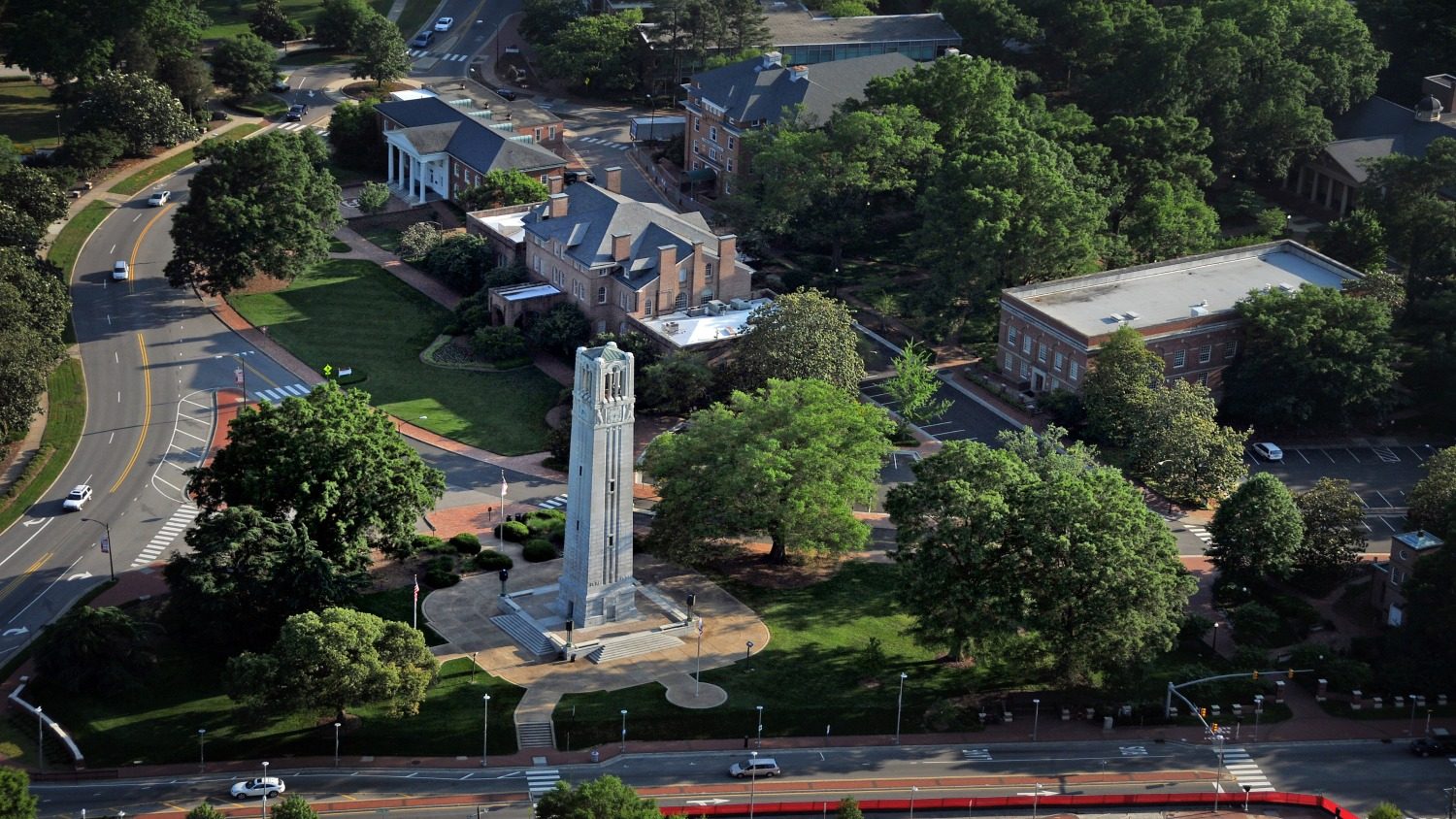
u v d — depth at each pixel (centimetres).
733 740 18338
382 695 17612
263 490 19838
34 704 18275
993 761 18212
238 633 19225
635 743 18188
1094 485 19262
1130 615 18325
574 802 15475
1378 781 18212
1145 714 19038
